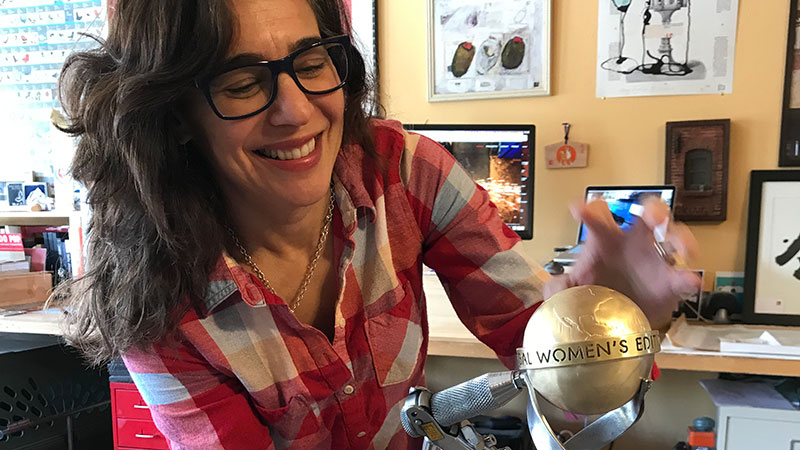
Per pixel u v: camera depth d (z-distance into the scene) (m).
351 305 0.71
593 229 0.52
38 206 1.85
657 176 1.53
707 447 1.37
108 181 0.62
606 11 1.51
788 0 1.40
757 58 1.44
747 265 1.45
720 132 1.45
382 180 0.72
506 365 0.69
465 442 0.44
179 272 0.63
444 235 0.75
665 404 1.59
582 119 1.56
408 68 1.67
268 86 0.54
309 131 0.57
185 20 0.52
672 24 1.47
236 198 0.66
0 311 1.59
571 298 0.37
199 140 0.61
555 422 1.33
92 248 0.68
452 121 1.65
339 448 0.75
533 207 1.55
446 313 1.44
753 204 1.44
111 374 1.45
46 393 1.55
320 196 0.60
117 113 0.55
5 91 1.92
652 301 0.51
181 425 0.67
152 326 0.63
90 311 0.71
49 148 1.91
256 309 0.67
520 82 1.58
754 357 1.12
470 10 1.60
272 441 0.72
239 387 0.69
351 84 0.70
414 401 0.44
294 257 0.72
